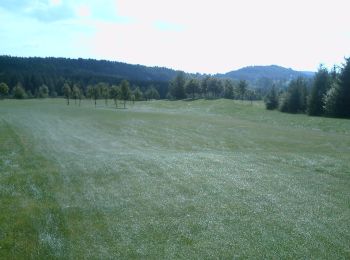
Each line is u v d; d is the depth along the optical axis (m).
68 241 9.56
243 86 137.62
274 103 91.69
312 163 20.78
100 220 11.11
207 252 8.96
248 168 19.12
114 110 93.00
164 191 14.44
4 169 19.03
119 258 8.64
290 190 14.77
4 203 12.70
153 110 101.62
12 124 51.28
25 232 10.11
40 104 117.31
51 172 17.97
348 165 20.27
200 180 16.25
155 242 9.54
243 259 8.60
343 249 9.16
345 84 67.69
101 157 22.80
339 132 50.34
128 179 16.47
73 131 45.66
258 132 46.53
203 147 33.78
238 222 11.02
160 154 24.61
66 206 12.43
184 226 10.66
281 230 10.40
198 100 127.94
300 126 58.50
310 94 76.25
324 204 12.93
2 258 8.61
